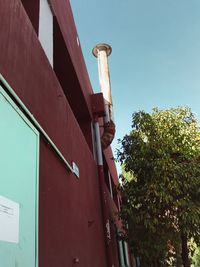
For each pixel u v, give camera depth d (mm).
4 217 2412
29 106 3258
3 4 2863
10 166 2621
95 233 6574
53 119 4129
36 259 2906
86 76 9305
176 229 7883
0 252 2301
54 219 3648
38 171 3250
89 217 6043
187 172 7914
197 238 7695
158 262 8516
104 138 9906
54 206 3725
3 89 2660
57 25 5762
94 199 7152
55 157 4043
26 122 3084
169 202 7840
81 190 5547
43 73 3906
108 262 7531
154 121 8766
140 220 7922
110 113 10117
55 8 5637
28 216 2855
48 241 3338
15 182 2680
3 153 2523
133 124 8938
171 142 8359
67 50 6539
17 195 2682
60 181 4137
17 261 2541
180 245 8375
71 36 7305
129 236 8227
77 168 5340
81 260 4758
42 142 3592
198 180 7852
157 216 7938
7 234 2428
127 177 8719
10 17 3010
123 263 11492
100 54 11398
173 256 8461
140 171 8336
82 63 8781
